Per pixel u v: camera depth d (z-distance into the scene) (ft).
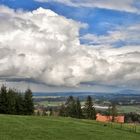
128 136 254.06
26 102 466.29
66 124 279.69
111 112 510.58
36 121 277.03
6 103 440.45
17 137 198.80
